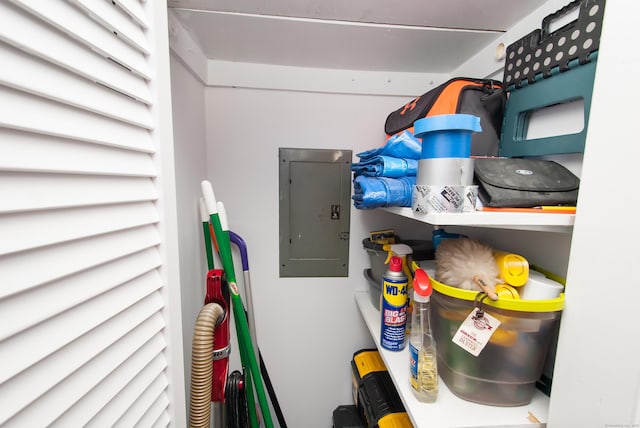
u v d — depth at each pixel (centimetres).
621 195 40
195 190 105
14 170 28
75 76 34
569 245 62
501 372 56
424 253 96
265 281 125
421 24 86
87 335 36
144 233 48
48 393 32
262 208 122
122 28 40
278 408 115
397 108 123
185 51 91
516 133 77
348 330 130
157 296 51
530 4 74
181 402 58
